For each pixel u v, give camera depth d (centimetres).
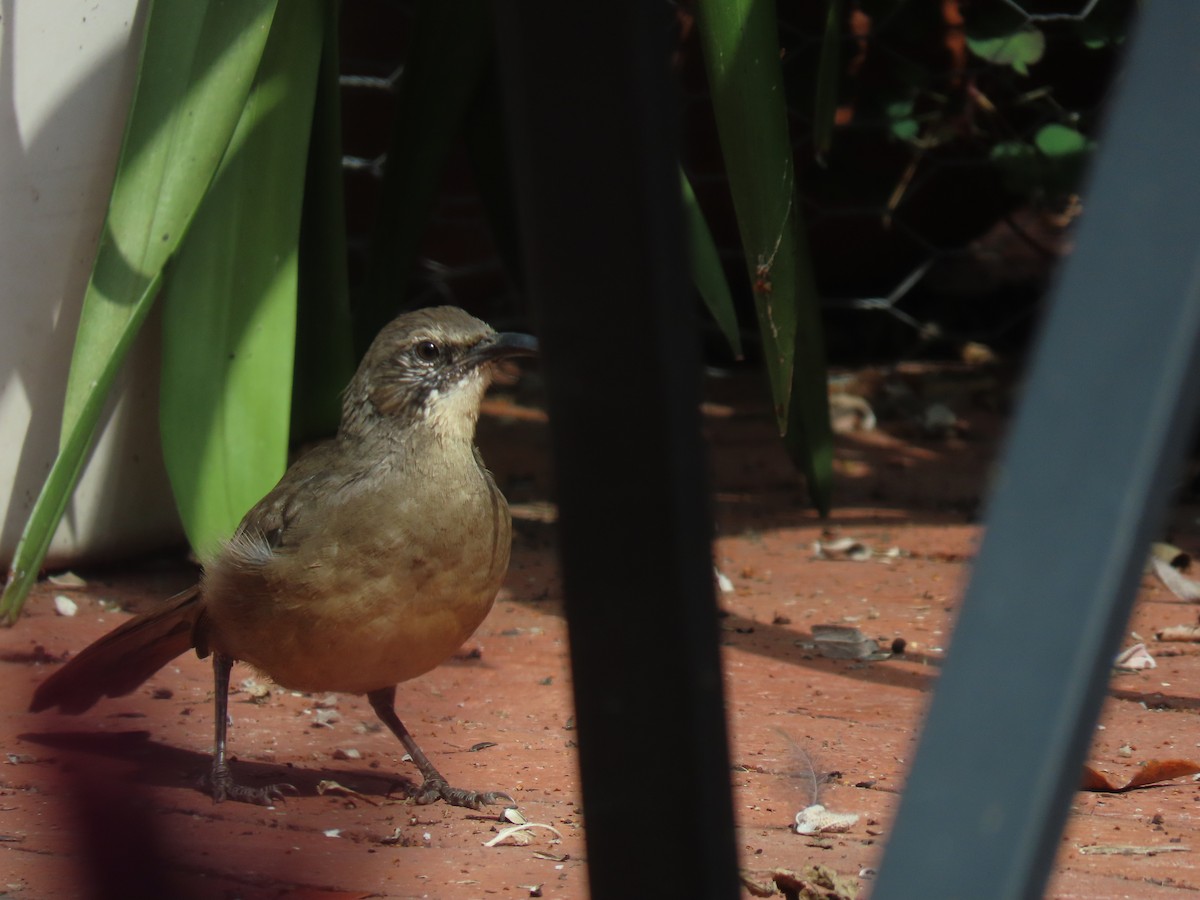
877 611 973
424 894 541
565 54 238
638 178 237
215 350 885
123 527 1036
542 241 245
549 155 242
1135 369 223
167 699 822
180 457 877
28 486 979
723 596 1009
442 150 1078
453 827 627
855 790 661
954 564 1088
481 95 1114
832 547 1123
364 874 563
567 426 248
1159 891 531
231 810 647
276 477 887
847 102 1477
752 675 843
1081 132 1541
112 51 941
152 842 588
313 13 894
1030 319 1761
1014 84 1540
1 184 932
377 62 1552
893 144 1535
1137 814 624
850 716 771
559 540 253
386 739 758
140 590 1016
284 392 890
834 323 1773
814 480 1141
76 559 1029
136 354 1002
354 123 1567
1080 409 225
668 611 247
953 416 1520
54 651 878
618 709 252
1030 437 227
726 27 764
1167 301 222
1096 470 222
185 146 826
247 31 829
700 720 249
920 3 1434
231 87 827
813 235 1619
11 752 717
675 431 244
